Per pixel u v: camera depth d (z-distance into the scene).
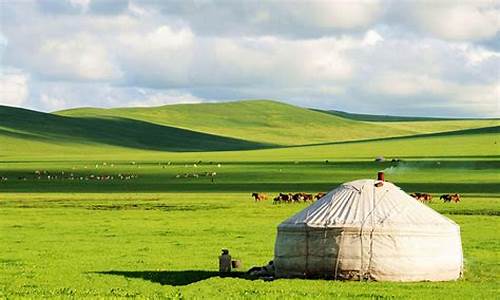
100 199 113.81
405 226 37.62
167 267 44.94
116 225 73.38
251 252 52.03
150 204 102.50
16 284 38.66
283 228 39.06
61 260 48.22
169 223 75.56
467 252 50.91
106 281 39.50
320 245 37.97
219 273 41.31
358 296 33.31
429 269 37.88
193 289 35.56
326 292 34.16
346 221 37.78
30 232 66.56
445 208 94.12
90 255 50.78
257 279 38.75
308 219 38.56
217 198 115.75
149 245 56.56
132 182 165.00
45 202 107.06
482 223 74.38
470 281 38.28
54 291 36.22
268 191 137.62
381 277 37.44
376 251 37.31
